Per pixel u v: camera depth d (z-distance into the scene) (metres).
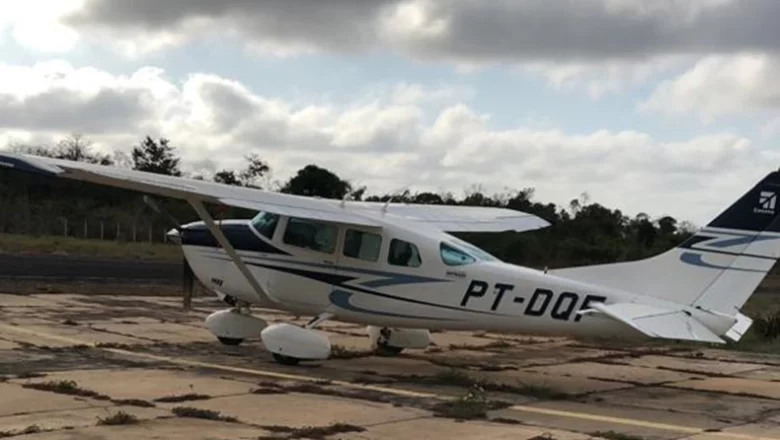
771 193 9.98
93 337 12.47
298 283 11.16
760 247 10.01
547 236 39.72
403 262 10.70
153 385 8.80
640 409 8.92
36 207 45.84
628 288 10.39
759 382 11.37
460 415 7.94
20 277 21.36
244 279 11.59
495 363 12.23
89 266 26.48
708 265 10.12
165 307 17.25
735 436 7.66
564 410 8.63
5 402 7.57
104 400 7.83
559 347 14.50
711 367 12.77
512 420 7.87
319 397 8.62
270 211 9.99
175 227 12.30
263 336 10.81
